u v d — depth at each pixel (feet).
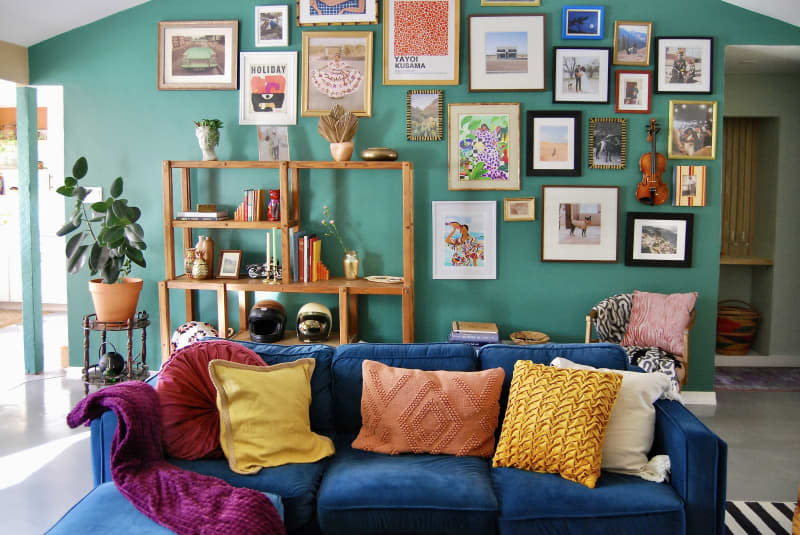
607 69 14.78
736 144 19.58
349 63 15.06
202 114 15.43
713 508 7.60
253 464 8.19
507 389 9.40
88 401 7.94
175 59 15.34
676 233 14.98
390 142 15.21
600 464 8.11
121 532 6.53
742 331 18.81
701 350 15.23
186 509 6.88
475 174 15.12
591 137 14.94
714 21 14.67
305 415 8.92
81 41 15.52
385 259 15.49
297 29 15.16
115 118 15.62
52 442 12.34
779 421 14.07
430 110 15.06
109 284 14.43
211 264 15.07
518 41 14.87
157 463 7.82
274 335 14.37
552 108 14.94
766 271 18.92
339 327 15.39
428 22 14.89
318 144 15.28
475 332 14.33
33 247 16.22
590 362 9.43
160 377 8.77
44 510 9.79
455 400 8.89
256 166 14.29
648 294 14.37
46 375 16.40
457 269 15.34
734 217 19.76
